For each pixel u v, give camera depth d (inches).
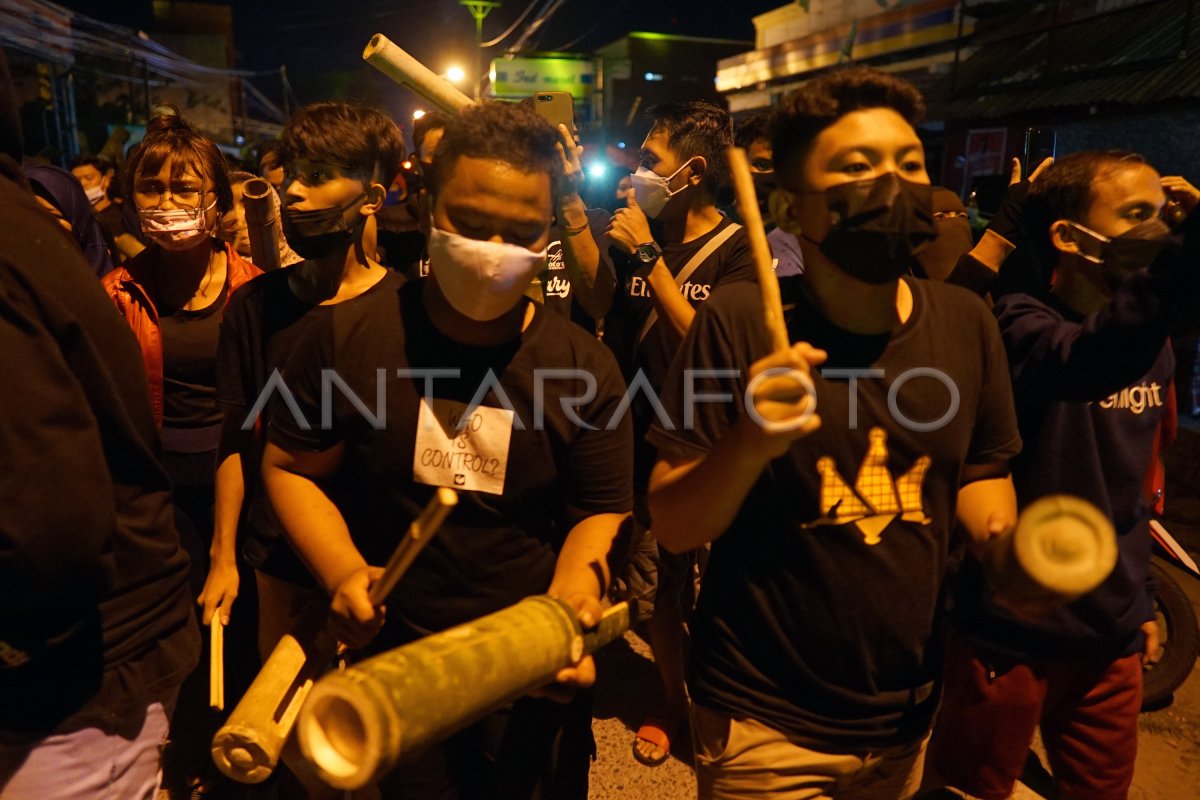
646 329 121.7
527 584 72.3
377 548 71.8
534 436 68.6
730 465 53.2
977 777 93.2
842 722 66.1
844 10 504.4
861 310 61.7
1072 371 73.7
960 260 110.0
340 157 88.4
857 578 63.7
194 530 114.7
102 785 64.9
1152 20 302.8
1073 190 83.0
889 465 63.1
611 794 119.7
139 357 66.4
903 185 57.7
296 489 70.2
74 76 732.0
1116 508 86.4
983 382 66.2
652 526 64.9
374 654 73.9
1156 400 87.2
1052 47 339.0
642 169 126.5
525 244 63.1
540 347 68.8
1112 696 91.4
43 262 58.6
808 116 59.7
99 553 57.6
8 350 54.7
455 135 61.8
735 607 67.2
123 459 64.7
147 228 110.8
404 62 99.2
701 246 126.0
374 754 44.8
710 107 126.1
